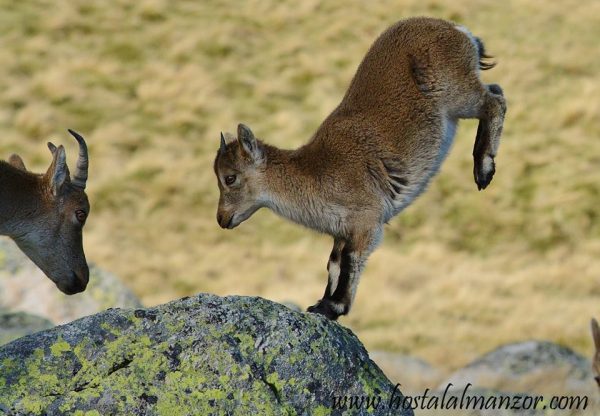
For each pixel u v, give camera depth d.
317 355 26.41
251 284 91.69
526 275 92.75
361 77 35.88
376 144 34.78
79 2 124.44
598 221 99.75
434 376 57.34
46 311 54.88
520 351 53.84
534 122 112.94
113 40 119.56
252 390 25.64
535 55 122.00
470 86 35.78
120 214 98.94
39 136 105.81
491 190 103.75
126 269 92.44
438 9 128.50
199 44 120.81
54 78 112.56
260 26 125.38
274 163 35.44
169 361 25.92
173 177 103.44
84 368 25.83
